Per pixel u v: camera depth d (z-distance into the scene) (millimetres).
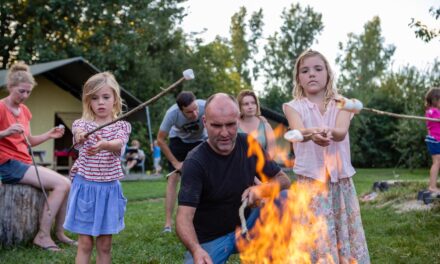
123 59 20812
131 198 10078
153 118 21844
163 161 20938
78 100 17062
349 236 3344
